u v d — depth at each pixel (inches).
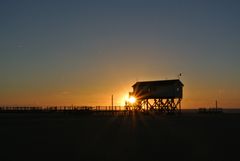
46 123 2480.3
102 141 1534.2
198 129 2096.5
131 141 1540.4
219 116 3929.6
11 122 2549.2
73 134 1781.5
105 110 4116.6
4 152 1247.5
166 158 1159.6
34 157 1165.7
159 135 1768.0
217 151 1280.8
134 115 3725.4
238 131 1974.7
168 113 3804.1
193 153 1239.5
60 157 1171.3
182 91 3828.7
